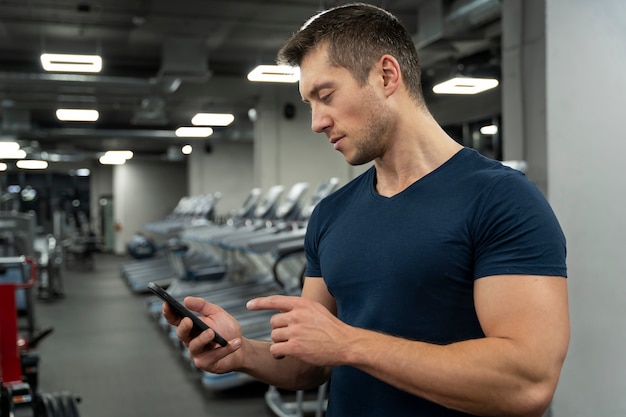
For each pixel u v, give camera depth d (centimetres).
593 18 351
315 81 112
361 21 111
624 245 351
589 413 341
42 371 561
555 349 96
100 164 2161
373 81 111
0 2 714
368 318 111
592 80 351
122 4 719
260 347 128
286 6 733
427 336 106
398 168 117
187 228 967
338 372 121
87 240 1511
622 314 347
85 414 447
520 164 356
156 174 2005
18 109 1333
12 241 662
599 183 351
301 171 1098
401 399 109
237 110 1412
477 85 774
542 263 99
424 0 682
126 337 703
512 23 380
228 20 782
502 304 99
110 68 1056
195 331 116
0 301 332
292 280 725
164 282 1060
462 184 109
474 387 94
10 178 2239
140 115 1330
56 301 976
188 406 466
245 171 1739
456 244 105
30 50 953
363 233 116
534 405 95
